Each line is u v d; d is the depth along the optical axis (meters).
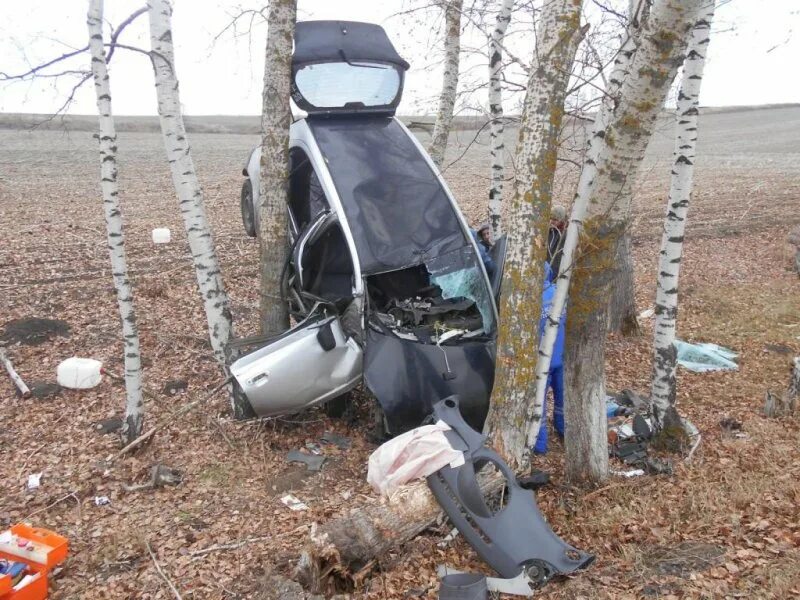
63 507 5.84
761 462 6.08
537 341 5.13
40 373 8.55
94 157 29.02
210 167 27.64
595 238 5.27
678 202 6.11
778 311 11.23
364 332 6.74
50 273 12.20
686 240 16.67
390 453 4.91
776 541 4.73
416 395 6.26
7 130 37.31
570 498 5.66
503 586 4.38
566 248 5.26
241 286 12.05
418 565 4.79
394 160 7.79
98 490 6.07
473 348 6.67
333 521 4.77
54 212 17.16
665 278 6.27
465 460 4.75
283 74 7.05
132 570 4.92
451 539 5.05
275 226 7.38
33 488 6.14
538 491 5.80
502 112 8.96
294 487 6.10
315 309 6.91
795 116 61.66
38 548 4.70
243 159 30.89
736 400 7.88
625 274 9.88
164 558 5.02
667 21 4.34
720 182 25.94
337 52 7.96
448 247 7.29
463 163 27.22
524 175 4.93
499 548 4.50
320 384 6.70
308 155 7.81
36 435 7.12
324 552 4.43
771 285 12.85
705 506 5.27
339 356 6.77
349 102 8.13
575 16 4.68
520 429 5.21
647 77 4.59
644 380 8.59
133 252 13.75
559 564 4.50
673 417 6.48
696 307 11.52
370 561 4.64
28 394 7.88
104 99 5.94
